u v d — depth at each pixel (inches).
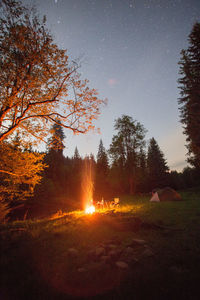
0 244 178.5
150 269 145.3
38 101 425.7
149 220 340.8
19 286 123.7
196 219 319.6
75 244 218.2
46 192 1053.2
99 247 204.1
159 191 731.4
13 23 339.0
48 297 113.3
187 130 916.6
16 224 298.8
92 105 434.0
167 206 516.4
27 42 358.9
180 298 106.8
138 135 1267.2
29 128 446.9
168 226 296.7
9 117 430.0
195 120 856.3
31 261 161.2
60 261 168.1
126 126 1302.9
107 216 359.9
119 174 1312.7
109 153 1307.8
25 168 452.4
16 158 451.8
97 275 139.5
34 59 362.6
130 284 123.1
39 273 143.1
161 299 106.4
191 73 898.1
